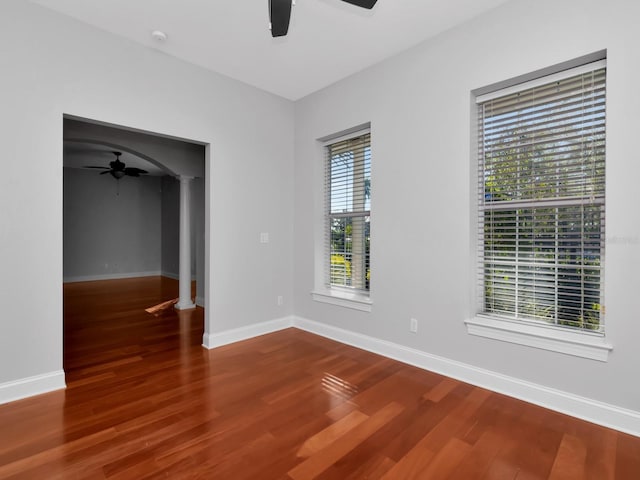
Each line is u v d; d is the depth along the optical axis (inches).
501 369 95.0
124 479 62.1
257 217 146.7
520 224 96.6
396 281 119.3
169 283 302.7
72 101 99.0
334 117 140.7
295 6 92.3
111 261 331.9
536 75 90.4
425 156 110.7
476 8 94.5
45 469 64.4
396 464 66.3
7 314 89.7
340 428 78.4
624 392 76.5
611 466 65.5
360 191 139.6
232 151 137.6
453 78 103.5
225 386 99.4
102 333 151.8
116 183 334.3
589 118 84.6
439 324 108.0
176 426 79.0
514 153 97.0
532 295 95.0
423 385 99.9
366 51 116.4
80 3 92.5
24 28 91.3
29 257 92.7
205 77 128.6
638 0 74.1
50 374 96.0
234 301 139.5
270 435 75.7
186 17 98.2
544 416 83.0
